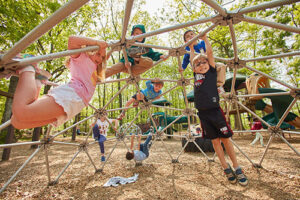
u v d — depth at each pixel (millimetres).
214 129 3762
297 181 3711
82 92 2254
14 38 8289
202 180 4172
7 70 1908
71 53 2258
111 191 3826
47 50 13758
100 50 2574
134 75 4965
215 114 3652
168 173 4879
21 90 1901
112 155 8039
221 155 3881
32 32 1646
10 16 7852
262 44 12703
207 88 3654
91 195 3684
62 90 2135
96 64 2617
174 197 3342
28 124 2066
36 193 3873
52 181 4469
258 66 13742
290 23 11508
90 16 15203
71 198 3576
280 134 4719
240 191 3445
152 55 4727
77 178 4832
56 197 3654
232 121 31469
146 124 15898
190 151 8008
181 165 5645
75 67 2404
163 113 16203
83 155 8406
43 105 1947
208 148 7750
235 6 13195
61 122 2219
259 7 2469
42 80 2346
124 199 3400
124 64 4473
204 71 3738
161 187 3879
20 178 4965
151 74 25609
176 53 4461
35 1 8820
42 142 4352
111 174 5059
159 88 6016
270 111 10562
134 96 6250
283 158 5777
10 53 1696
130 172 5125
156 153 8086
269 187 3551
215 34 15078
